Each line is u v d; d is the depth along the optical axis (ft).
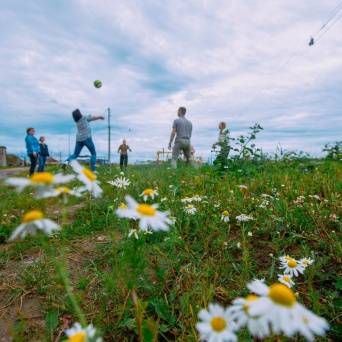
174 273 7.48
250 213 11.41
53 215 13.71
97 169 34.17
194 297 6.31
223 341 2.83
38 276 7.77
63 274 3.44
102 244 9.39
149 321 5.22
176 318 6.05
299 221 10.36
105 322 5.90
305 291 6.96
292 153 28.48
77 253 9.26
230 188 15.81
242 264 7.79
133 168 31.01
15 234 3.35
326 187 14.65
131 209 3.95
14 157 158.20
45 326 5.97
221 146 23.80
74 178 3.86
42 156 42.06
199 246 9.09
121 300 6.47
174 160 32.04
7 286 7.62
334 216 10.44
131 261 5.55
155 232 9.43
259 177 18.24
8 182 3.56
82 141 29.14
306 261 6.66
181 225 10.55
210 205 11.84
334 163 25.26
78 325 3.37
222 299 6.63
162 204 11.82
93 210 13.35
